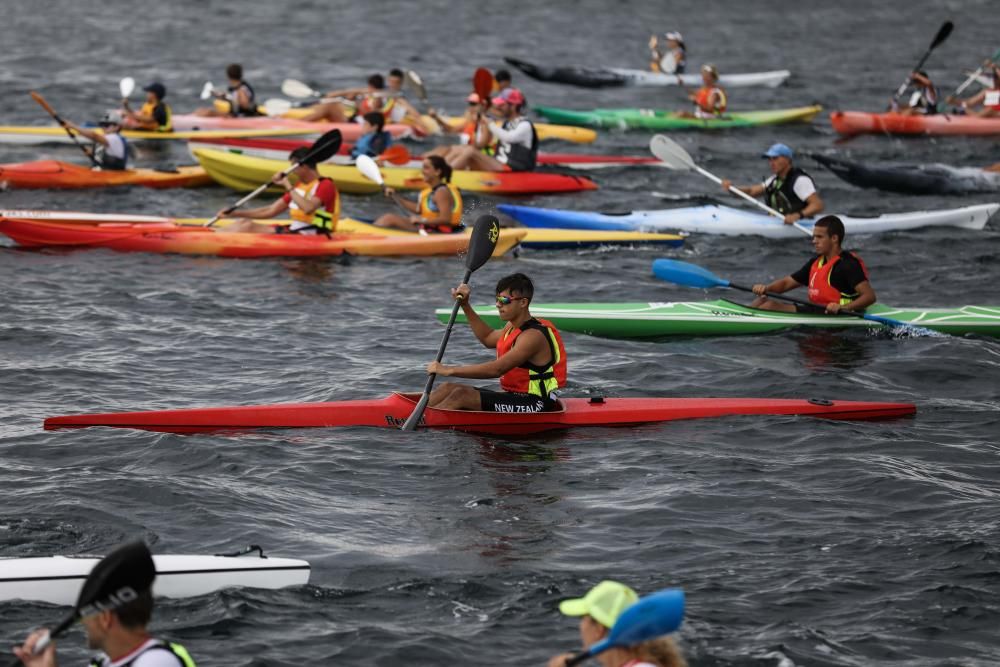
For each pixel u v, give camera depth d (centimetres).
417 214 5481
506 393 3042
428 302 4425
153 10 16188
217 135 7612
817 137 8962
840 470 2745
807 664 1848
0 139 7725
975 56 13788
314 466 2697
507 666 1834
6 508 2352
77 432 2819
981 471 2788
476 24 15862
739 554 2275
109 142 6512
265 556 2122
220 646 1850
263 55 12750
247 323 4047
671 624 1158
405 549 2267
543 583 2125
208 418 2916
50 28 14088
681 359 3756
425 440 2908
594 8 17712
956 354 3803
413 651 1862
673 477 2694
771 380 3528
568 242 5472
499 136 6850
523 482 2653
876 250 5431
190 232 5031
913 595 2098
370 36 14512
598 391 3400
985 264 5209
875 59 13550
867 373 3628
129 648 1288
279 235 5069
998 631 1983
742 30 15988
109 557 1269
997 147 8594
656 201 6606
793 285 4178
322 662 1822
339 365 3600
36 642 1312
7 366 3428
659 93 11094
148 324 3978
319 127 8200
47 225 4956
